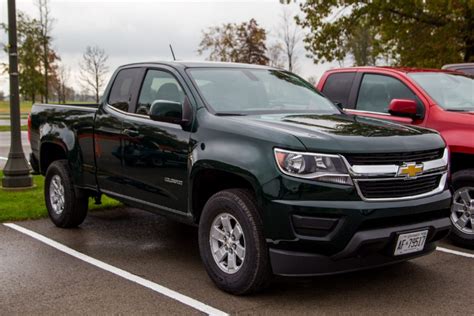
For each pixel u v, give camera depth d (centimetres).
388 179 439
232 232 470
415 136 477
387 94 708
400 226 443
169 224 746
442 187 487
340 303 456
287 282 505
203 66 581
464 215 629
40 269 548
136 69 621
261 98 564
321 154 424
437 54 1978
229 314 432
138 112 592
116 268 552
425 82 692
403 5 1923
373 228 432
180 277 523
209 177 504
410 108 642
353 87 748
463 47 1952
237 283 459
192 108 523
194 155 498
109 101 638
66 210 693
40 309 445
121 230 710
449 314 434
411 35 2038
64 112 703
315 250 425
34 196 891
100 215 796
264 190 432
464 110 656
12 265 561
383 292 482
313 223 420
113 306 451
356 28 2169
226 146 470
